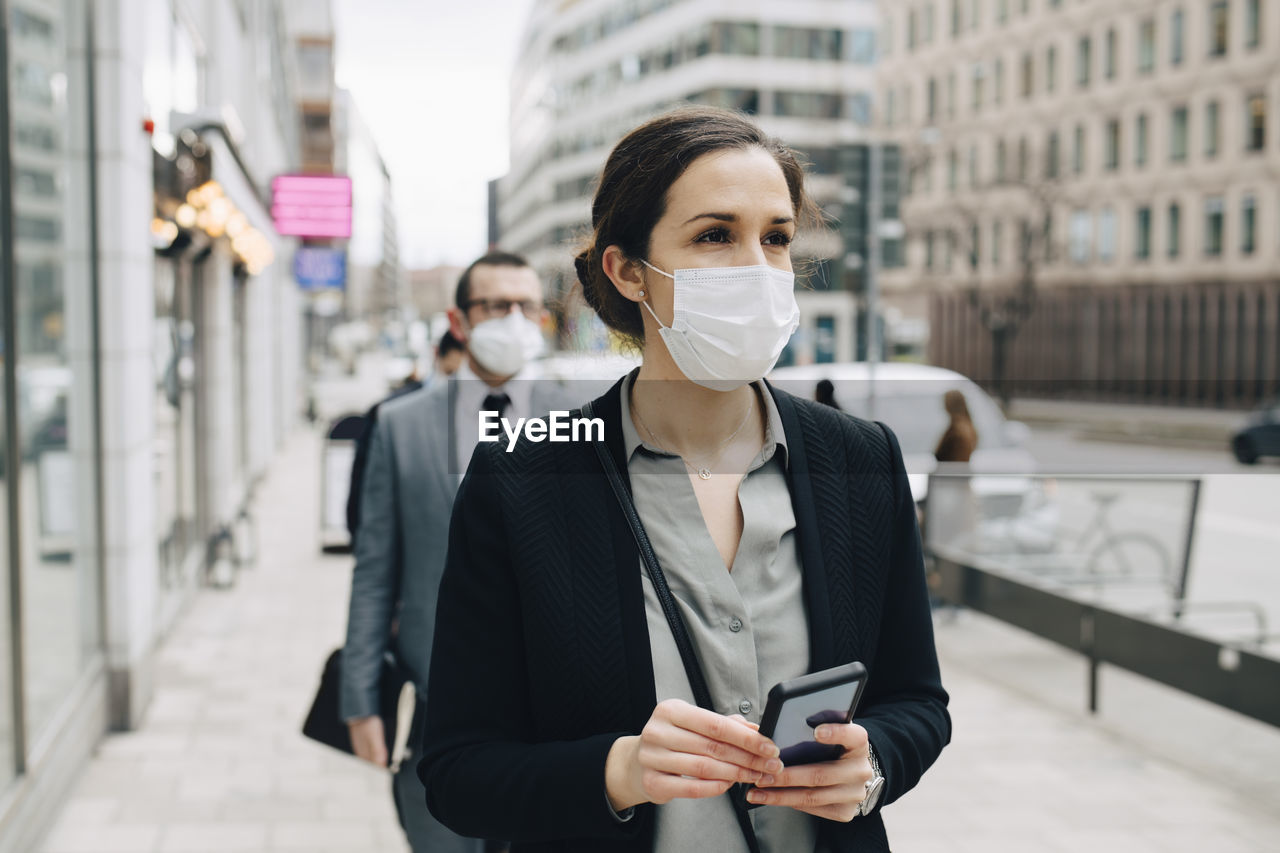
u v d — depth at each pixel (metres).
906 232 21.67
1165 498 6.70
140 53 5.56
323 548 9.51
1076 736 5.30
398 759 2.76
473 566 1.24
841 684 1.03
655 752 1.04
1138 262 19.30
